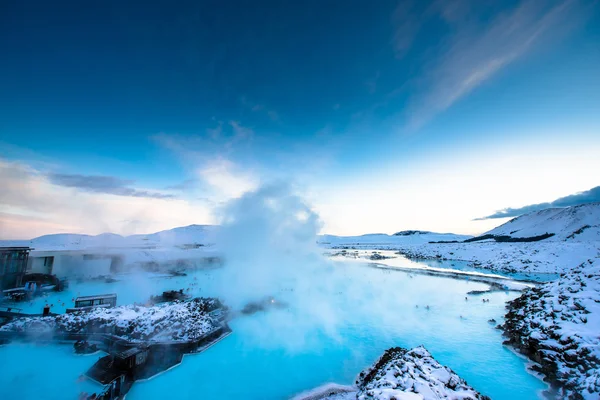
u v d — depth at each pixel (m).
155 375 18.11
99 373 16.66
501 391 17.14
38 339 20.89
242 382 17.92
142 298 34.25
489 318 30.73
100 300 28.39
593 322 19.36
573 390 15.57
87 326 22.09
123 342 19.52
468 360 21.06
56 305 29.75
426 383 13.80
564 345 18.56
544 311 23.72
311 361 20.91
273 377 18.59
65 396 14.94
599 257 31.11
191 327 23.58
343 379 18.59
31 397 14.77
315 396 16.55
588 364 16.36
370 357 21.64
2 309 27.52
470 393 14.01
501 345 23.59
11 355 19.00
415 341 24.67
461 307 35.03
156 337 21.38
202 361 20.38
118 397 15.10
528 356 21.09
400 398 11.98
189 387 17.16
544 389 17.19
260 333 26.11
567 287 25.83
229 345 23.27
